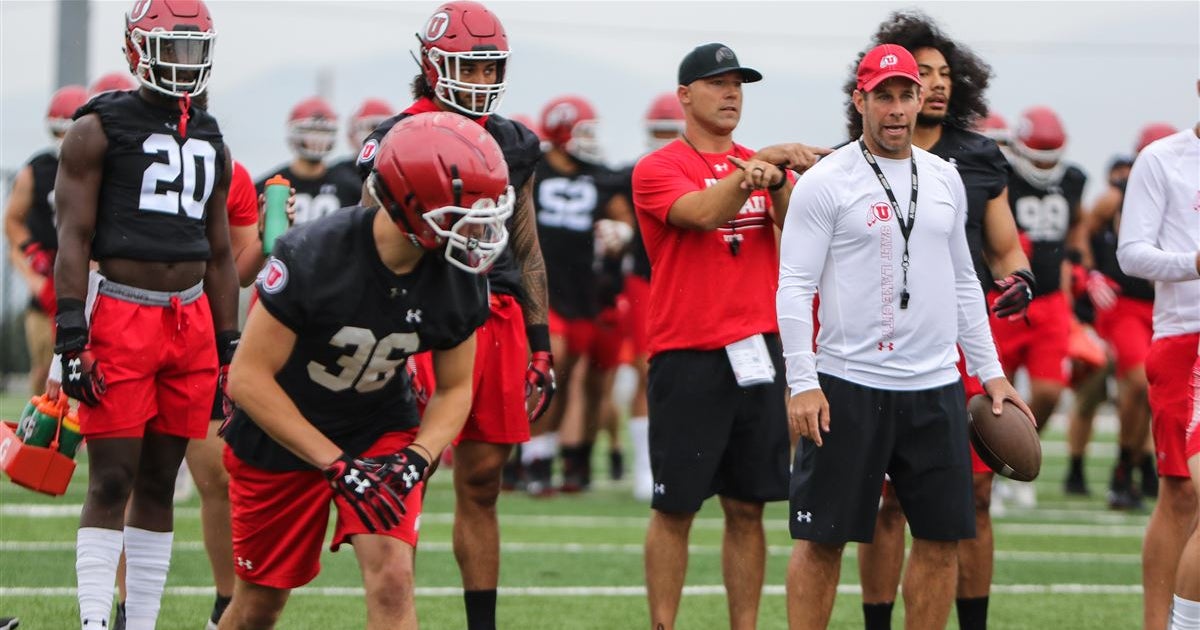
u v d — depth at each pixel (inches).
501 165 621.3
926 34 947.3
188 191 844.6
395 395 705.6
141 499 856.3
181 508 1558.8
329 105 1531.7
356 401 687.1
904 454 808.3
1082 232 1646.2
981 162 942.4
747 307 890.1
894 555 917.8
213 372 862.5
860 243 803.4
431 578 1192.2
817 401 792.9
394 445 704.4
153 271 829.2
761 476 891.4
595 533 1466.5
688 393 888.3
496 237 625.6
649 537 904.3
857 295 804.6
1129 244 923.4
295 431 648.4
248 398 645.3
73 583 1091.9
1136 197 930.1
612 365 1860.2
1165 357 911.7
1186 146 928.3
